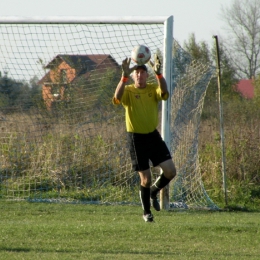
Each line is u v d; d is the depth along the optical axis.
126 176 36.78
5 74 37.22
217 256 19.69
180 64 35.69
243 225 26.17
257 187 38.72
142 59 25.23
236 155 40.28
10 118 37.66
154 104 25.06
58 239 22.16
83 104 37.03
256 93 101.19
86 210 32.41
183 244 21.86
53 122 37.47
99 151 37.19
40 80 37.22
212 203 34.94
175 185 35.62
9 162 37.44
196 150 36.06
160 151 25.19
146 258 19.06
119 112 36.81
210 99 67.88
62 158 37.50
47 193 36.47
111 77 36.28
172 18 33.84
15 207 32.88
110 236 22.91
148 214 26.06
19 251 19.91
